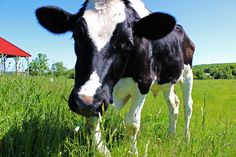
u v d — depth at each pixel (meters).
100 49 1.90
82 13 2.04
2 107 2.46
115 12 2.00
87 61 1.88
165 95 2.98
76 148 1.90
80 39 1.93
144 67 2.31
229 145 2.39
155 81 2.59
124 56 2.01
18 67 3.30
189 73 3.14
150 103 4.34
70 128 2.22
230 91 11.30
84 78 1.85
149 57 2.37
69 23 2.13
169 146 2.09
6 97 2.64
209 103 6.93
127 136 2.24
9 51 13.73
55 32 2.18
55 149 1.97
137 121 2.34
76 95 1.76
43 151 1.93
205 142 2.25
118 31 1.96
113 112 2.57
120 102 2.37
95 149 1.86
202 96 8.66
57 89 3.01
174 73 2.78
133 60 2.23
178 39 2.85
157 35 2.17
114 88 2.17
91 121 2.06
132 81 2.29
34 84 3.02
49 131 2.06
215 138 2.33
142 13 2.44
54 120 2.15
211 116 4.29
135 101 2.34
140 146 2.12
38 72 3.47
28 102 2.50
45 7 2.10
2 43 13.94
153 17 2.11
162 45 2.57
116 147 1.91
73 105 1.75
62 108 2.40
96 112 1.81
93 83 1.83
